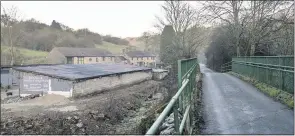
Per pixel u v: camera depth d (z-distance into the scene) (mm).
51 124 14617
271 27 14812
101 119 15633
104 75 28125
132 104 19891
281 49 17953
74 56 60219
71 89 23844
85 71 29719
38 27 88562
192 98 7281
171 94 12328
